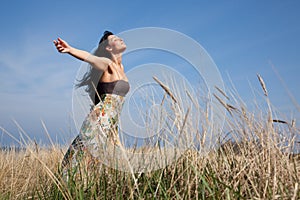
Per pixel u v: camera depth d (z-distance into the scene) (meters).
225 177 2.01
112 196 2.04
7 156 3.29
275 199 1.60
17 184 2.72
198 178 1.97
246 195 1.78
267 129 2.09
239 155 2.31
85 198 2.01
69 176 2.11
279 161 1.94
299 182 1.74
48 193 2.26
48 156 2.93
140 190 2.03
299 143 2.12
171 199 1.84
